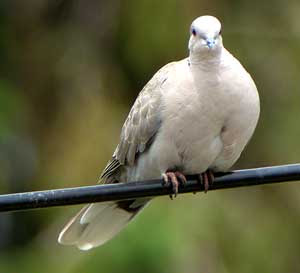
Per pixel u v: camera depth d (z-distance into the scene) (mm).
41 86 16203
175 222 13891
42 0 16859
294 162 15180
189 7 15570
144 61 15766
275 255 14562
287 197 14961
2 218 16453
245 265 14289
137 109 10680
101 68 16047
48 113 15922
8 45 16656
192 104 10109
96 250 13719
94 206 11133
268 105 15648
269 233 14641
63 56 16344
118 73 15984
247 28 15953
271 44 15938
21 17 16859
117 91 15797
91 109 15453
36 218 15852
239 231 14398
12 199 9258
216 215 14289
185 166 10453
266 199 14883
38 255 14664
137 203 11148
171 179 10320
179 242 13711
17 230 16422
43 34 16688
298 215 14938
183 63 10391
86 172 14883
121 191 9547
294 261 14719
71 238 11227
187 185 10461
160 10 15664
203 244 13938
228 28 15859
